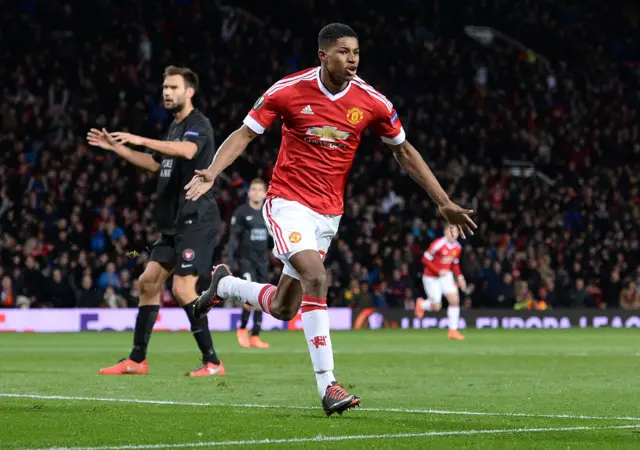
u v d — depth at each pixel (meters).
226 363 12.13
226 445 4.94
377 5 35.72
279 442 5.05
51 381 9.03
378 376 10.12
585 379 9.80
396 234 27.52
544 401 7.51
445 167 31.03
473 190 30.55
